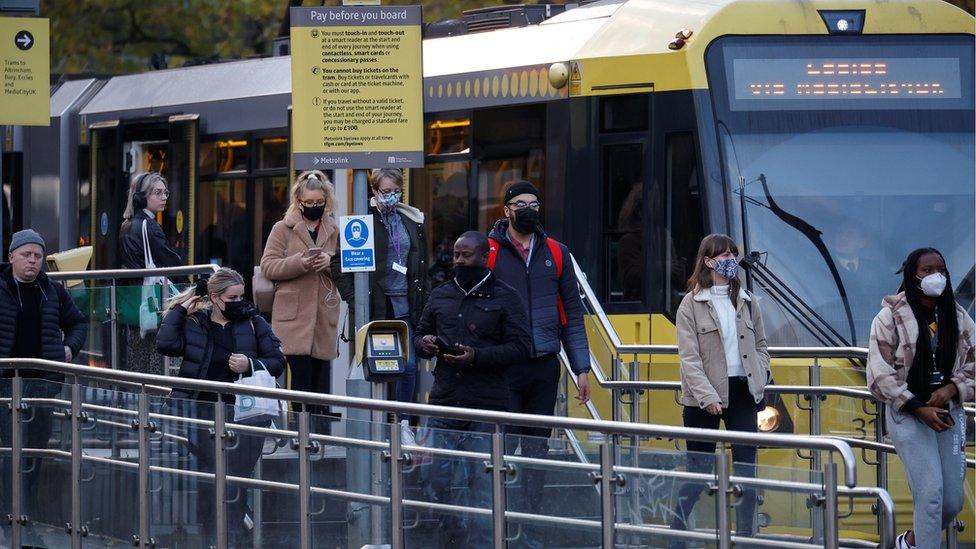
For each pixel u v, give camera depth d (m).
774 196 33.88
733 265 27.59
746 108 34.12
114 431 28.50
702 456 20.45
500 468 22.78
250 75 46.19
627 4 36.47
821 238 33.94
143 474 27.86
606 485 21.45
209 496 26.64
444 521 23.52
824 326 33.56
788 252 33.69
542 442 22.22
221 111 46.59
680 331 27.80
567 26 37.16
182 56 82.75
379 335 26.31
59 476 29.75
